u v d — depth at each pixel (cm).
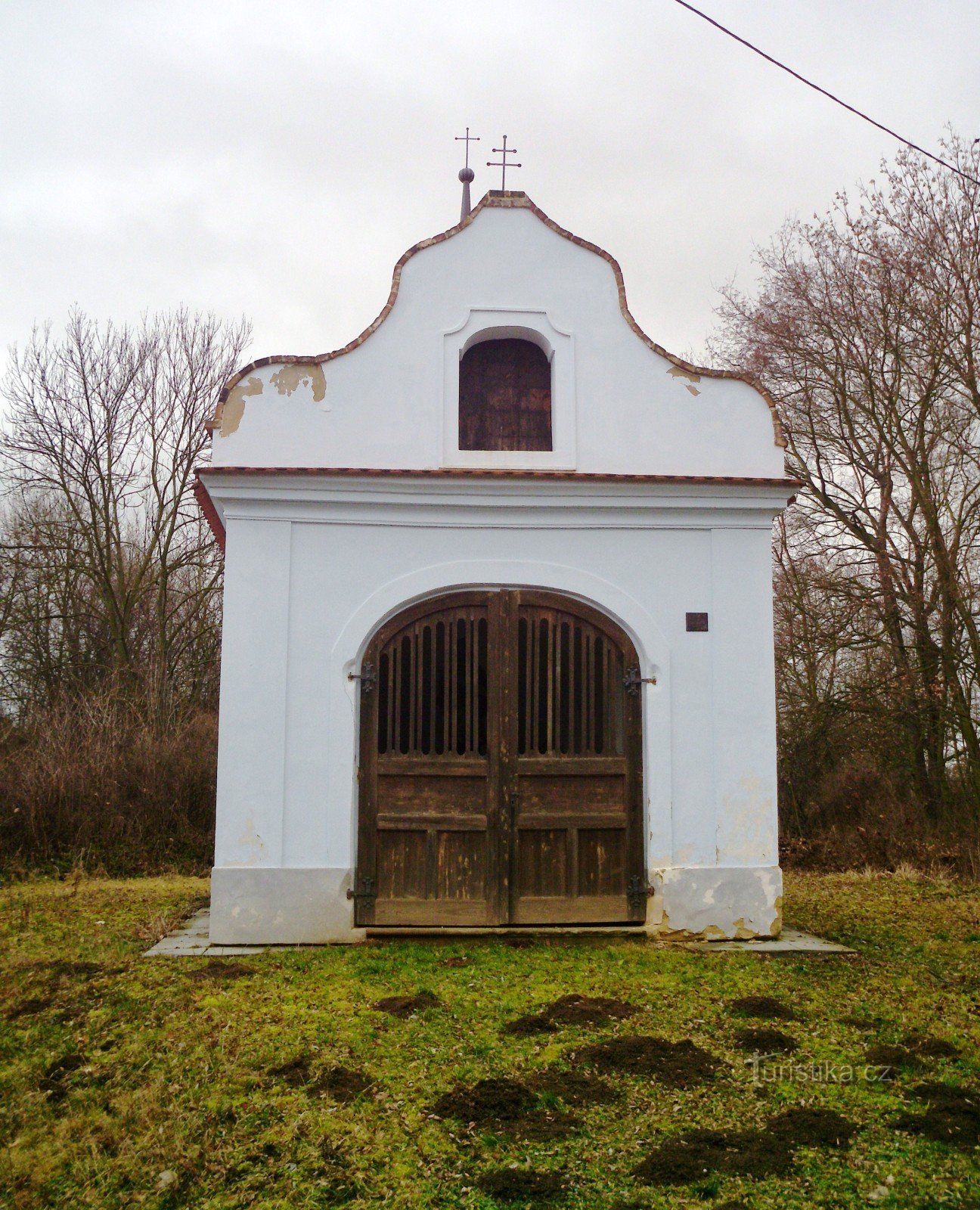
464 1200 419
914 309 1502
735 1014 639
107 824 1528
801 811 1719
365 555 841
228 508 833
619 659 858
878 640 1551
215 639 2202
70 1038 604
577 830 837
